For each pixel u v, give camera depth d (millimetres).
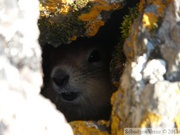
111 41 7484
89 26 6289
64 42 6531
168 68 4539
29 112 4066
